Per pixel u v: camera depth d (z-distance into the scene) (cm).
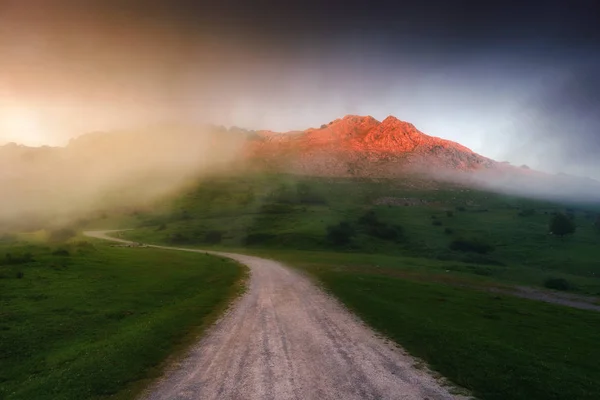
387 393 1325
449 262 9606
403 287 4550
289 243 12619
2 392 1399
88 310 2750
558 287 6962
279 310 2991
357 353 1819
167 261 6500
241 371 1562
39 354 1883
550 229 14738
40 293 3152
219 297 3619
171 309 2980
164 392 1355
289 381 1441
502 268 8900
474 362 1627
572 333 2755
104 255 6081
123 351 1764
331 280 4912
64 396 1311
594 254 11231
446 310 3219
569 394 1341
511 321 2978
